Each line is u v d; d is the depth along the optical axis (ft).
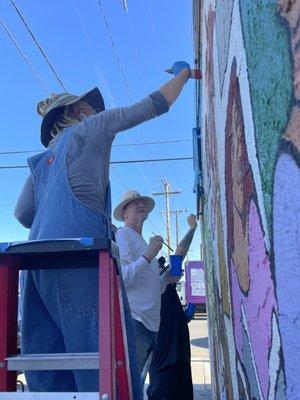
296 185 3.44
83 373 6.27
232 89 6.43
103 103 8.60
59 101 8.16
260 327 5.02
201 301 89.97
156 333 11.99
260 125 4.53
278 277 4.04
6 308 6.02
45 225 6.95
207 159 13.62
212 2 8.87
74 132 7.29
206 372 29.86
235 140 6.39
